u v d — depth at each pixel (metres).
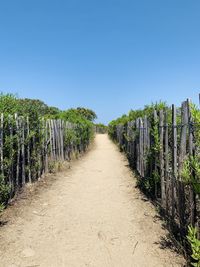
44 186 9.18
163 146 6.58
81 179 10.71
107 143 32.91
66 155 14.66
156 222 6.02
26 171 8.64
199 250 3.77
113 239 5.27
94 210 6.98
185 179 4.55
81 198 8.05
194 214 4.44
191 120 4.56
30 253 4.71
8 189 6.91
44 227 5.83
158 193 7.23
